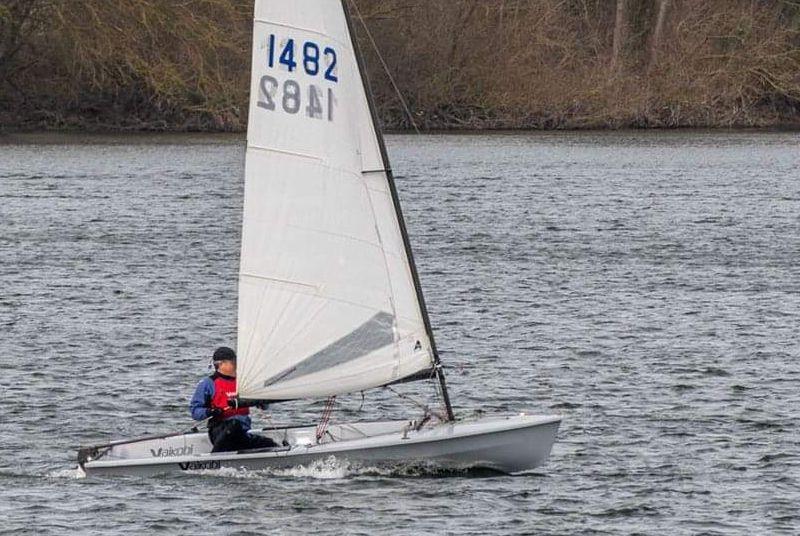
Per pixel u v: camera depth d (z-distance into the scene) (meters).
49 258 173.75
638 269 167.62
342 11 79.88
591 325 132.38
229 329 130.38
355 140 80.00
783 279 160.00
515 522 73.00
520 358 117.75
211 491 76.88
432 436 78.50
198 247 184.75
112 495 76.44
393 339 80.81
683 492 78.81
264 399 80.06
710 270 166.75
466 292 151.12
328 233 80.12
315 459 79.31
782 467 84.06
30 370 111.31
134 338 125.44
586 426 94.19
